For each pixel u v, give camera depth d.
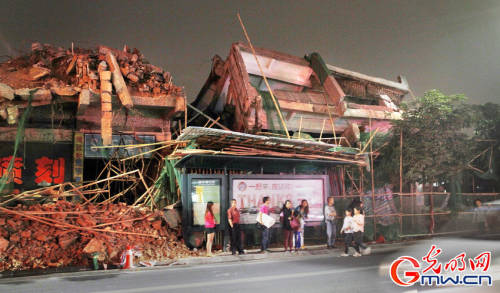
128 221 13.15
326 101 21.44
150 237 12.95
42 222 12.02
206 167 13.86
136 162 18.25
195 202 12.90
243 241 13.31
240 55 19.52
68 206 13.33
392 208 17.34
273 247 14.02
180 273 9.95
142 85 17.50
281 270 10.09
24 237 11.40
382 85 24.44
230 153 13.01
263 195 13.82
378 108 22.31
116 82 16.16
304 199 14.37
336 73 22.52
